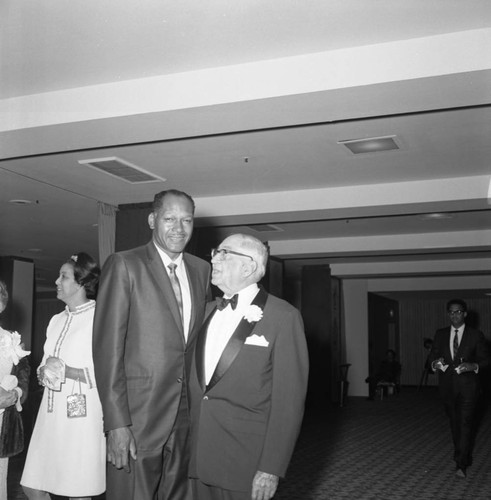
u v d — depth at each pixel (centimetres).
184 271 304
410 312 2378
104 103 511
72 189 788
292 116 505
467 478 661
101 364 274
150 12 396
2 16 403
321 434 996
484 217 981
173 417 281
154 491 278
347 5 387
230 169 721
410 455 805
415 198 789
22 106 536
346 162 699
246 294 286
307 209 830
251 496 265
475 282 1719
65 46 443
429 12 395
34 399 816
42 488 343
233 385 274
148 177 743
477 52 416
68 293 362
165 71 488
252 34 425
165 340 282
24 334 1356
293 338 276
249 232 1134
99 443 344
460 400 663
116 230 861
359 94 457
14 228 1075
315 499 562
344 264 1520
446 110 534
